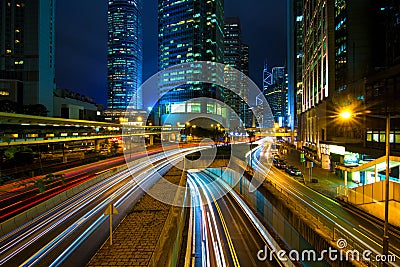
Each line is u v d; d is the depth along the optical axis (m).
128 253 11.32
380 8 43.91
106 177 38.12
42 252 14.75
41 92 112.94
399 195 18.05
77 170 41.72
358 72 44.34
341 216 21.05
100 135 62.16
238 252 18.09
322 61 56.16
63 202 25.42
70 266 13.23
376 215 20.28
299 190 30.59
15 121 33.97
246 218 25.48
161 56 144.38
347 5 45.53
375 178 25.25
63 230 18.05
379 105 29.83
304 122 76.25
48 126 47.00
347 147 36.66
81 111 132.38
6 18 110.44
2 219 18.98
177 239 16.30
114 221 19.75
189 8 136.75
